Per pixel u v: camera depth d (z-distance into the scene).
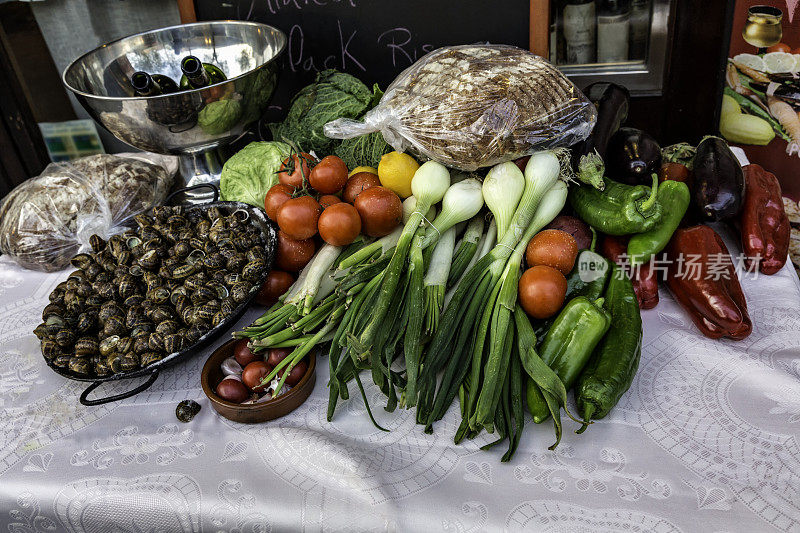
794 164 1.37
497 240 0.92
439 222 0.93
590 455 0.71
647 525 0.63
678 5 1.17
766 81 1.31
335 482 0.70
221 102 1.03
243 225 0.98
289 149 1.13
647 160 0.99
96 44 1.51
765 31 1.25
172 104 0.99
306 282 0.89
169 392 0.86
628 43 1.24
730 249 1.03
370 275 0.86
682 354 0.85
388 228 0.93
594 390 0.73
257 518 0.69
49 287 1.12
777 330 0.87
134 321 0.85
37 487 0.74
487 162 0.95
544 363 0.76
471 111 0.91
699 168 0.99
